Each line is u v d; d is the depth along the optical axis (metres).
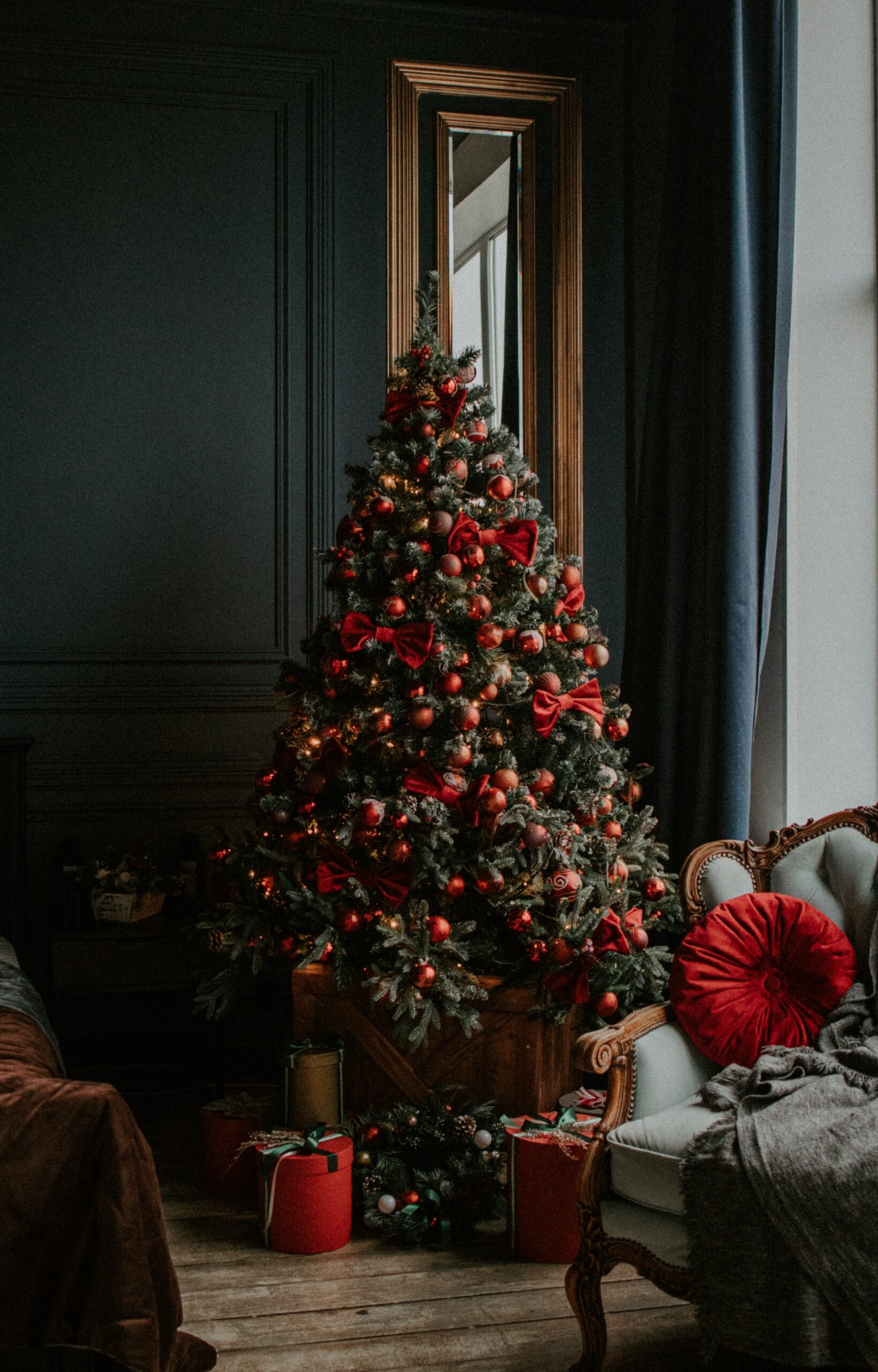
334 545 3.91
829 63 3.42
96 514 3.78
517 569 2.88
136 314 3.81
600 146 4.12
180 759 3.81
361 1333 2.14
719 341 3.18
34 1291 1.79
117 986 3.31
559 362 4.03
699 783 3.21
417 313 3.94
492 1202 2.59
